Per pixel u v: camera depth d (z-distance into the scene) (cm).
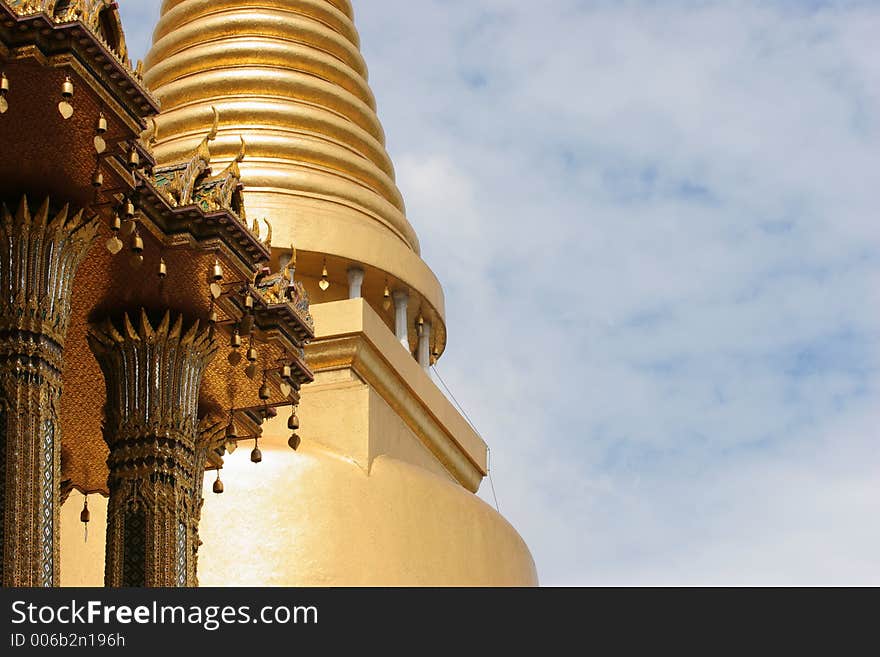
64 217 2686
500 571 4816
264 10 5881
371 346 4744
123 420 2939
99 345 2980
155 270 2875
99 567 4212
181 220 2859
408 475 4731
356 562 4478
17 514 2508
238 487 4497
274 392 3212
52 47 2495
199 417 3250
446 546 4678
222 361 3133
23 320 2623
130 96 2602
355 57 6009
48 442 2591
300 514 4491
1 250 2655
